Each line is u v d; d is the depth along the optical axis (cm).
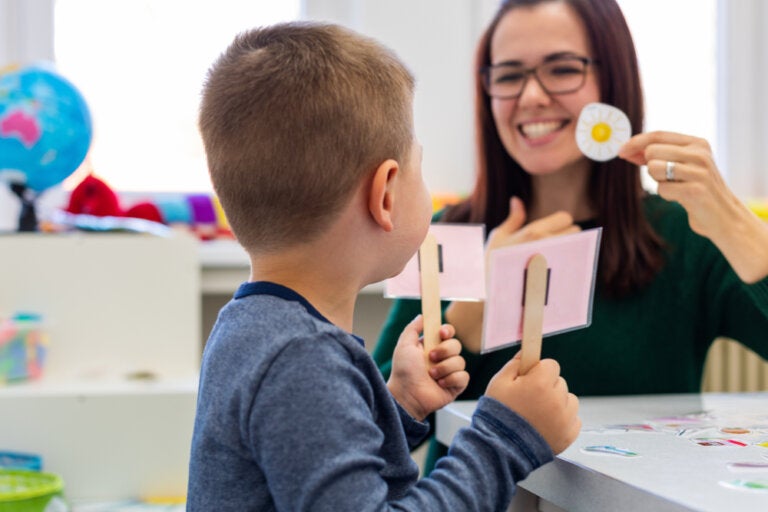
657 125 234
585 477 70
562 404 72
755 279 111
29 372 151
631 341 126
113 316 157
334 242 70
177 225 195
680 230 131
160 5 208
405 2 208
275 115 68
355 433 61
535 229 122
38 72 164
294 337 64
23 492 119
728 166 234
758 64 235
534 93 129
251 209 70
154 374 156
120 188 208
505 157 139
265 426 61
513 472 69
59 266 156
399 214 73
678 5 233
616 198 128
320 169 68
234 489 65
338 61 70
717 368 211
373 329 208
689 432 86
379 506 59
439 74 210
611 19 131
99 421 142
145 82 208
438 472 67
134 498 142
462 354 122
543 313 83
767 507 58
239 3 211
